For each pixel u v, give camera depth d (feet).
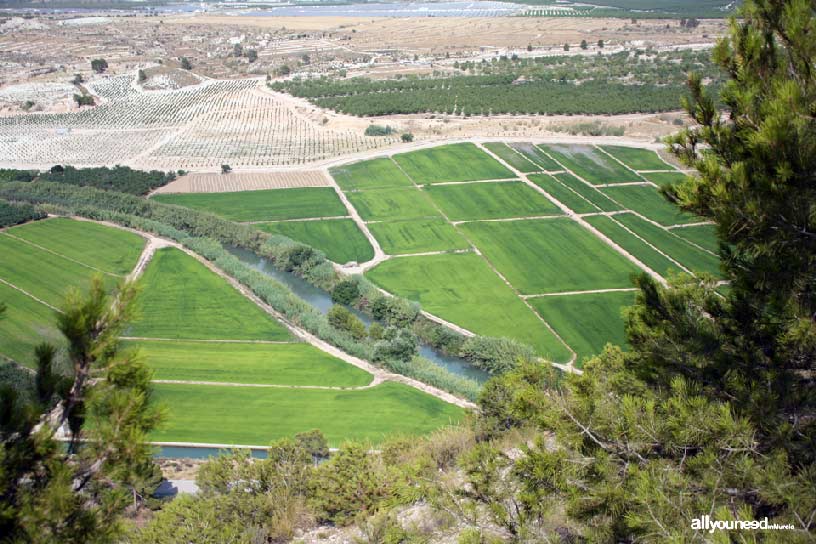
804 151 63.82
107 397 62.44
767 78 71.26
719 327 77.41
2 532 55.62
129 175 497.46
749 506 59.16
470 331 305.32
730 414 65.72
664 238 392.68
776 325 71.51
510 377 84.23
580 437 71.00
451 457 124.67
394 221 428.56
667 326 78.84
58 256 361.10
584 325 306.55
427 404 240.53
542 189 469.98
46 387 62.95
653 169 498.69
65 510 56.65
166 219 419.33
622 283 344.28
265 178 505.66
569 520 72.79
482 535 72.84
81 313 61.52
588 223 416.26
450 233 409.49
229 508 115.24
